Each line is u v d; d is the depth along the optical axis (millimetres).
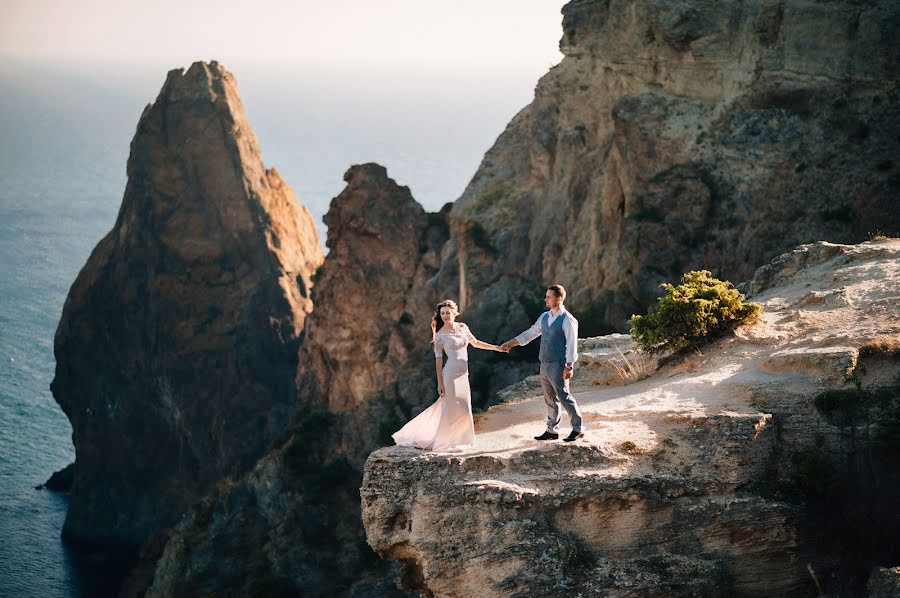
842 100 44406
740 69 47781
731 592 15750
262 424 112562
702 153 47281
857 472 16484
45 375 146375
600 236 53125
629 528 15961
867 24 43688
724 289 21125
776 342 19875
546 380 16672
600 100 57000
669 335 20906
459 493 15719
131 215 119375
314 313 74938
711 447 16672
